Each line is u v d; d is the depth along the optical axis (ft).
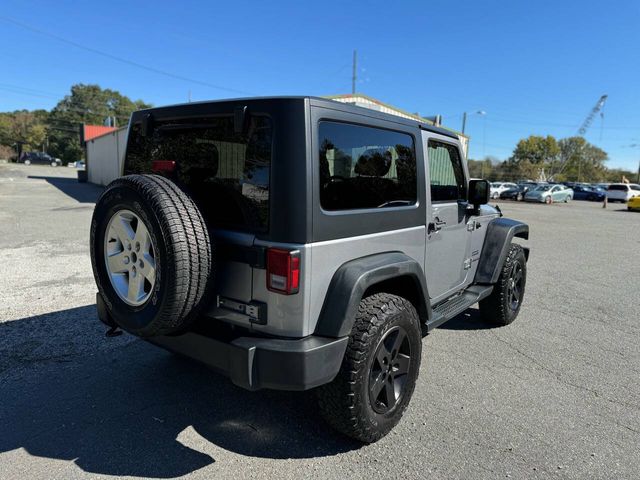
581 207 97.71
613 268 27.86
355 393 8.09
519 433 9.48
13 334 14.17
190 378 11.56
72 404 10.25
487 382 11.80
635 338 15.33
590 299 20.27
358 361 8.02
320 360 7.43
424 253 10.83
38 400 10.39
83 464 8.20
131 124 10.32
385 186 9.32
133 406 10.21
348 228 8.16
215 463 8.30
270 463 8.32
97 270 8.58
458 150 12.44
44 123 337.11
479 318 17.04
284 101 7.37
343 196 8.18
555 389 11.51
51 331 14.47
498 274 14.47
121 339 13.94
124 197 7.73
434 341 14.67
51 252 26.48
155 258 7.36
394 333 8.87
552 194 108.68
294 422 9.68
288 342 7.45
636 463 8.58
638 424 9.95
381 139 9.12
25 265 23.16
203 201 8.49
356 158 8.45
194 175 8.73
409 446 8.93
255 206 7.65
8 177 114.42
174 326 7.64
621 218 69.82
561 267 27.71
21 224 37.45
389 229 9.34
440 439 9.19
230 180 8.01
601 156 354.95
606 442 9.24
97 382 11.29
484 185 12.30
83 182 109.19
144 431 9.27
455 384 11.65
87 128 131.75
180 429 9.36
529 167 306.14
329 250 7.79
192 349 8.18
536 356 13.60
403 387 9.34
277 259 7.30
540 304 19.27
